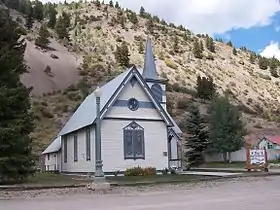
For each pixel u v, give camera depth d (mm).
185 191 18984
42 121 72000
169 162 32031
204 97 98500
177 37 193500
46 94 96375
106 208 12883
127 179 25844
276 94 153375
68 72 120188
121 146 30016
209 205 13062
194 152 49469
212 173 32656
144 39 179000
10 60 23859
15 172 22547
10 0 173625
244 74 168000
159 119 31969
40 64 120875
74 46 150750
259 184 22375
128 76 30688
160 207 12789
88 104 35062
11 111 23000
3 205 14406
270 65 190250
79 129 32750
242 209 11836
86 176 29578
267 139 69625
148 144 31219
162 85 41625
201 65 161625
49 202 15125
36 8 176750
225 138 57750
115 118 30125
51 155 44781
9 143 22156
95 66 123250
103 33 175500
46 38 140000
